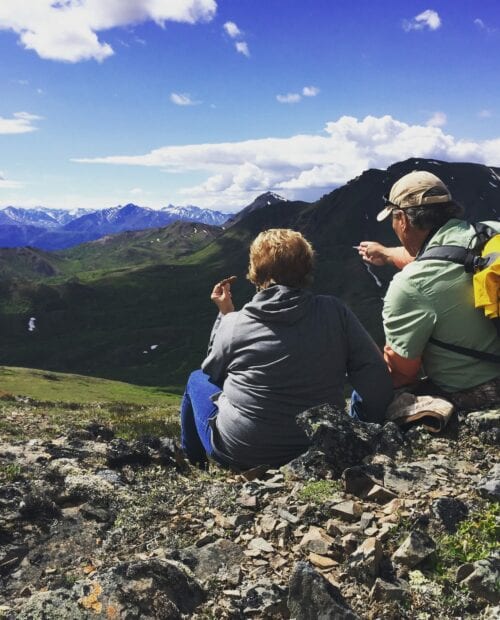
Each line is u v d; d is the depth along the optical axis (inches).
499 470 64.2
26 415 313.7
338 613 42.5
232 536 56.9
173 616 43.3
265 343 70.1
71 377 1363.2
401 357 75.0
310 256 73.5
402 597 45.2
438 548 50.3
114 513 63.9
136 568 46.2
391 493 60.1
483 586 45.2
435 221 75.2
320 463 66.4
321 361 70.0
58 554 56.5
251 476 70.6
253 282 76.2
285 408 69.9
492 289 66.8
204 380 84.6
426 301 72.1
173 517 61.9
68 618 42.2
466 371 74.2
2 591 50.9
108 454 81.8
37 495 64.2
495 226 72.2
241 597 46.2
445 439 73.0
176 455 84.5
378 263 91.0
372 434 69.5
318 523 57.6
